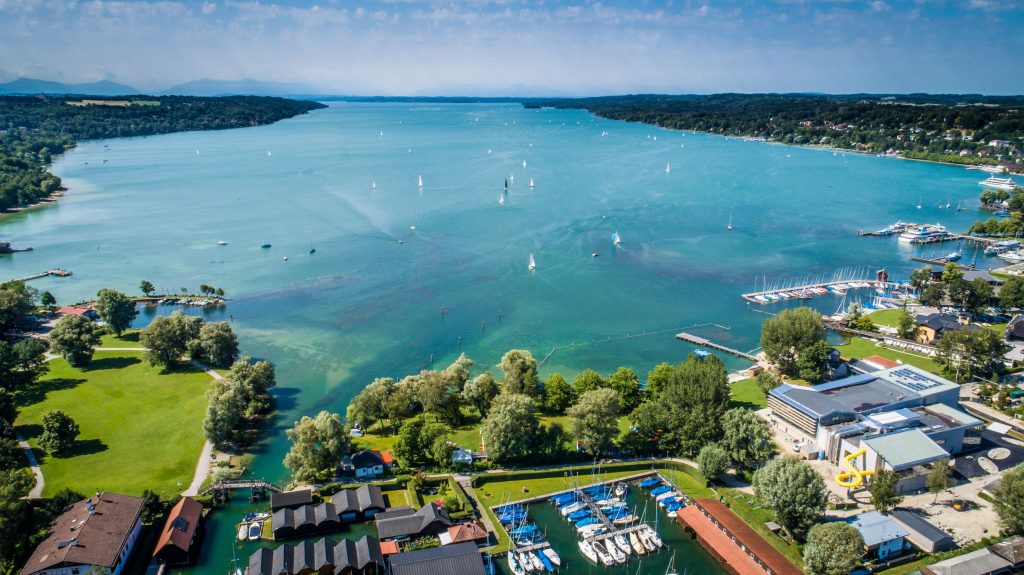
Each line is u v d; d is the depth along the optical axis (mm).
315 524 116062
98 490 126500
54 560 100062
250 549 113062
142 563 108062
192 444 146125
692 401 141625
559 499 127562
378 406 154000
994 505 115938
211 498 124562
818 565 100938
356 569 104125
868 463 129500
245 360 171125
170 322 187375
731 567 108625
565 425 155125
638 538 117812
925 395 147625
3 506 107000
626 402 162125
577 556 113875
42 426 151500
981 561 104125
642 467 138625
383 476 132750
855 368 176625
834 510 121000
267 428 157250
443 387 155875
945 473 123000
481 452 142000
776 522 116688
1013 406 157250
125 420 155500
